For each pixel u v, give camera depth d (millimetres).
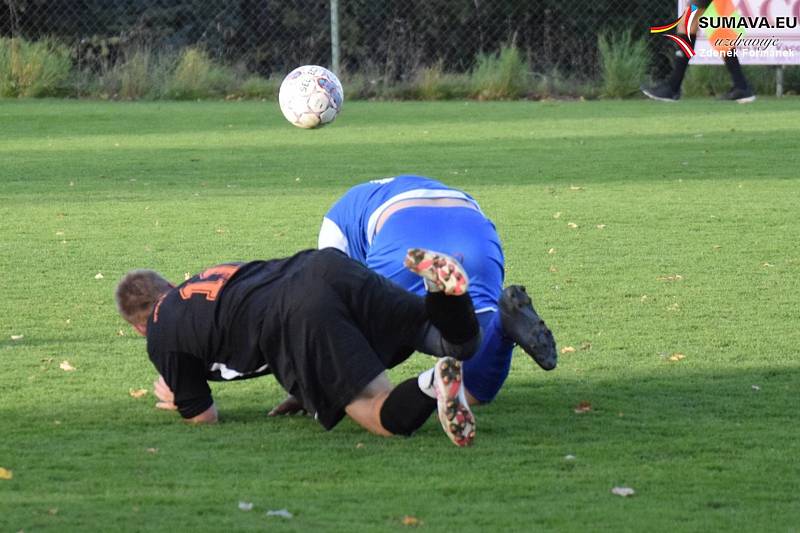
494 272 13930
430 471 11461
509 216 28047
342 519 10141
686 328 17953
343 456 11938
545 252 23906
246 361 12688
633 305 19469
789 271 22094
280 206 29500
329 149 41188
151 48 65625
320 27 68438
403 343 12602
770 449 12219
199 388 13023
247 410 13828
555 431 12836
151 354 13078
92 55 65062
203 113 52844
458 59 69250
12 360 16078
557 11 68062
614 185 33125
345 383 12227
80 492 10820
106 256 23484
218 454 12023
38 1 69750
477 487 11000
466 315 11664
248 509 10359
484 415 13461
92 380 15062
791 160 37812
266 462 11742
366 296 12438
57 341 17172
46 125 48156
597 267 22469
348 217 14867
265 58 68562
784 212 28469
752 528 10031
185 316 12828
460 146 41844
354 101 59562
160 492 10828
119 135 45250
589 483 11141
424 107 56344
